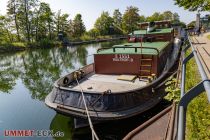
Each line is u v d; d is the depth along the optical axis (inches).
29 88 630.5
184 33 1080.8
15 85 672.4
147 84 337.7
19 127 359.6
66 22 3058.6
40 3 2721.5
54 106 321.4
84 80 410.9
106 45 2367.1
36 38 2726.4
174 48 671.8
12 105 478.6
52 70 936.3
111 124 309.1
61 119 372.5
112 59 427.5
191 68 343.3
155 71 393.4
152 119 216.4
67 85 386.0
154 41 613.3
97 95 299.0
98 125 307.9
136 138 188.7
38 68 1002.1
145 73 401.7
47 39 2536.9
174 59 537.3
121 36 3636.8
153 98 341.1
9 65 1130.7
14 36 2630.4
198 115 176.2
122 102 297.9
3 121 387.5
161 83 368.8
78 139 313.1
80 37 3208.7
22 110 442.9
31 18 2691.9
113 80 397.4
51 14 2832.2
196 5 597.9
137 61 405.7
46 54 1669.5
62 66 1037.2
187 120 169.9
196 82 263.0
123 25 4023.1
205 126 160.9
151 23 654.5
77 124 312.8
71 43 2652.6
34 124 369.7
